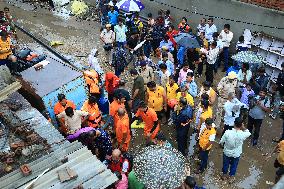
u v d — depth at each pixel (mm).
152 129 8992
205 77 13938
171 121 11102
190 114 9258
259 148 10500
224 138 8719
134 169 6102
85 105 9094
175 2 15633
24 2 19016
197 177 9398
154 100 10117
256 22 13547
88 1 18953
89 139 8094
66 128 8633
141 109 8812
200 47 12820
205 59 13367
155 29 14555
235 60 11688
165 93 10172
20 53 10688
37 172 5996
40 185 5746
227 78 10320
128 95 9656
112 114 9273
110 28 13945
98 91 10125
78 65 12766
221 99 10469
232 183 9273
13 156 6254
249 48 13555
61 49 14961
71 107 8516
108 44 13898
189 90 10305
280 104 11258
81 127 8836
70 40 15844
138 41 14641
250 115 10141
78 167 6176
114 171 7855
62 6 18734
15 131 6828
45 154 6410
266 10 13117
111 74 10594
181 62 13367
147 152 6254
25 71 9742
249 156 10203
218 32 14672
